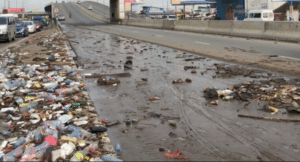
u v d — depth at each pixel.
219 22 26.86
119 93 7.35
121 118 5.49
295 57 12.00
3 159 3.75
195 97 6.74
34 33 39.28
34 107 6.21
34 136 4.54
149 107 6.11
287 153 3.90
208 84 7.91
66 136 4.34
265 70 9.49
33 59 13.34
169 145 4.25
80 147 4.13
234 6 48.12
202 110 5.79
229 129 4.78
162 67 10.84
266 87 7.18
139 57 13.67
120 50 16.78
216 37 23.39
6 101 6.70
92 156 3.87
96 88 7.97
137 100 6.67
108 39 25.06
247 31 22.69
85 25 62.59
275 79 8.03
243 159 3.77
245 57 12.45
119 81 8.57
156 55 14.12
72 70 10.47
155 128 4.94
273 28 20.16
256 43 17.88
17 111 6.12
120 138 4.57
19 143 4.33
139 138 4.54
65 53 15.50
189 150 4.07
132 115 5.64
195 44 18.53
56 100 6.64
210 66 10.70
